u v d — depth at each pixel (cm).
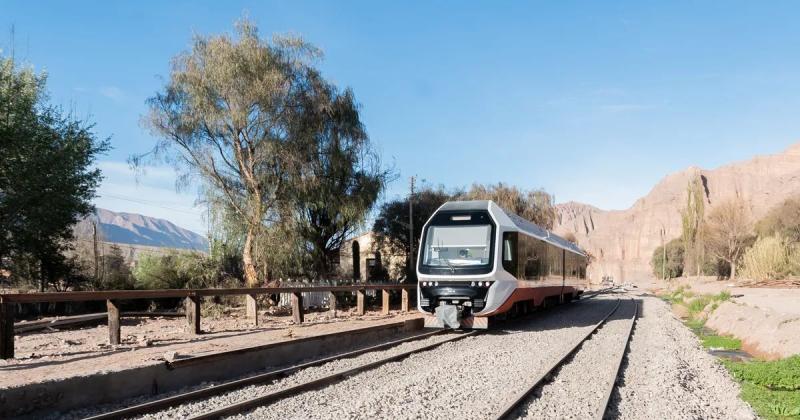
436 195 4328
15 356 933
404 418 692
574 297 3562
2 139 2077
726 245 7200
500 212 1758
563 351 1291
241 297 2552
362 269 4528
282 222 2627
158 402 725
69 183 2303
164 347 1056
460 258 1642
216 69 2475
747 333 1697
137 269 2966
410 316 2022
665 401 838
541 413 748
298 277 2806
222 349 1005
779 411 839
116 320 1088
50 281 2589
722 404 877
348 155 2945
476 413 724
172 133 2561
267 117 2559
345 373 953
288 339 1166
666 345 1487
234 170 2717
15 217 2191
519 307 1959
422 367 1071
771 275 4516
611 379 960
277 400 781
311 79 2767
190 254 2844
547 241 2328
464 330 1734
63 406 712
